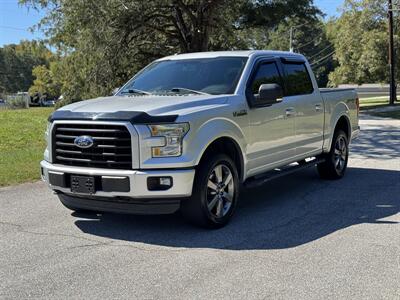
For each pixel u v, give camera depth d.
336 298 3.94
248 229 5.89
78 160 5.61
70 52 24.45
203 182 5.61
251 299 3.94
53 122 5.82
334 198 7.49
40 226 6.11
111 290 4.16
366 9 42.97
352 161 11.24
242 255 4.97
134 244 5.38
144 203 5.38
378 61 41.97
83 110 5.72
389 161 11.20
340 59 45.72
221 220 5.93
